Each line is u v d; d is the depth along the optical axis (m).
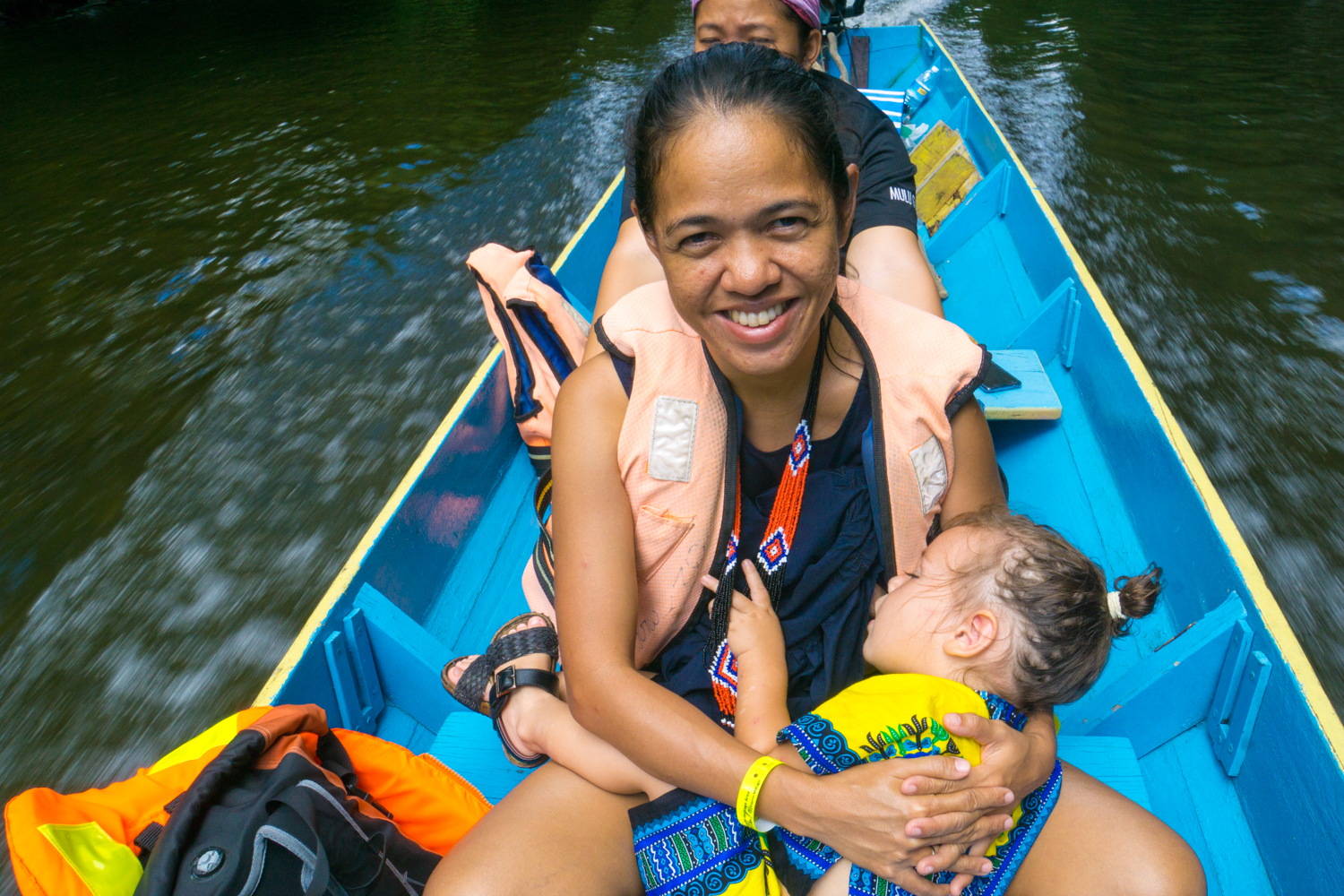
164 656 3.80
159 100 11.20
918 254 2.22
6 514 4.60
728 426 1.33
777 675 1.34
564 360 2.50
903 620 1.43
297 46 13.47
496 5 15.23
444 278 6.62
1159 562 2.12
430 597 2.27
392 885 1.30
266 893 1.15
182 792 1.29
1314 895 1.43
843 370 1.38
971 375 1.37
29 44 14.45
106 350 5.95
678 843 1.26
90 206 8.22
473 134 9.27
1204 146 8.29
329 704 1.83
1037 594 1.33
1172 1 13.73
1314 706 1.46
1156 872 1.24
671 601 1.41
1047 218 3.42
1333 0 13.41
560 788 1.35
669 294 1.32
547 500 1.72
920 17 12.98
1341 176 7.62
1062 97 9.54
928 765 1.17
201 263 7.02
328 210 7.77
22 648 3.83
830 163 1.13
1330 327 5.55
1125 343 2.53
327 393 5.42
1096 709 1.86
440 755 1.80
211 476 4.83
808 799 1.18
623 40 12.49
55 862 1.10
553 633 1.65
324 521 4.50
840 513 1.41
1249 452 4.55
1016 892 1.32
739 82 1.08
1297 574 3.87
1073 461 2.57
